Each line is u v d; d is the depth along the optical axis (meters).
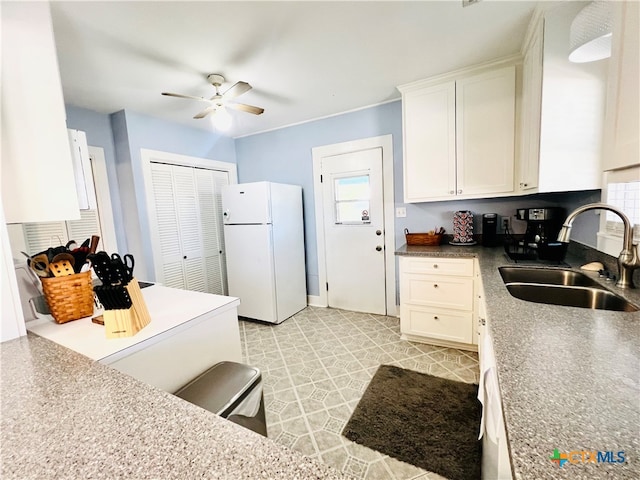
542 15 1.60
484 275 1.62
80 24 1.61
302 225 3.62
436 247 2.65
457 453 1.42
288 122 3.51
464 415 1.67
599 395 0.57
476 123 2.33
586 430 0.49
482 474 1.20
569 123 1.58
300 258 3.58
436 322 2.45
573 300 1.39
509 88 2.20
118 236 3.03
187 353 1.24
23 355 0.91
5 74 1.10
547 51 1.58
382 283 3.29
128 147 2.88
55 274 1.21
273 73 2.27
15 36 1.11
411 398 1.84
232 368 1.29
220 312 1.40
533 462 0.44
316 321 3.22
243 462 0.45
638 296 1.14
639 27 0.69
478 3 1.58
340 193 3.40
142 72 2.16
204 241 3.62
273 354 2.51
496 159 2.29
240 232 3.27
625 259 1.23
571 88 1.56
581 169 1.58
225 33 1.75
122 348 1.00
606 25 0.98
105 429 0.55
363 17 1.66
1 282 1.02
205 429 0.54
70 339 1.08
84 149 1.43
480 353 1.66
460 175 2.42
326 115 3.32
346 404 1.82
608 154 0.86
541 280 1.71
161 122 3.13
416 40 1.91
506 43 1.97
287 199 3.35
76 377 0.76
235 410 1.11
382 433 1.56
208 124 3.35
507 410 0.55
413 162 2.58
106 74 2.16
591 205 1.22
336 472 0.42
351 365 2.27
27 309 1.25
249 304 3.31
